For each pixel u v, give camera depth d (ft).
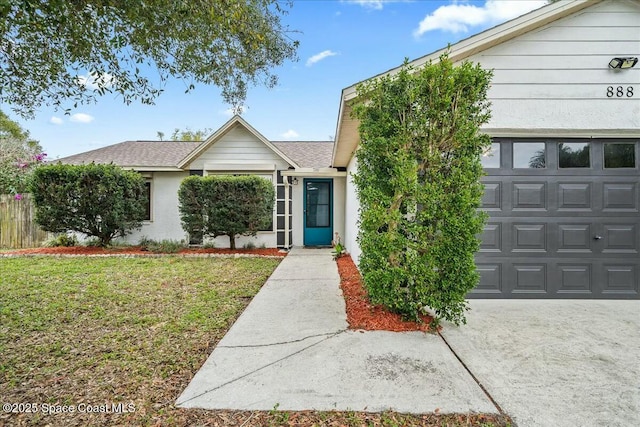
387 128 12.42
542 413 7.24
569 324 12.64
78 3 9.70
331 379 8.60
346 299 15.87
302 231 36.55
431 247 12.19
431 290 12.28
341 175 34.83
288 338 11.23
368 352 10.19
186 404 7.52
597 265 15.85
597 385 8.39
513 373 8.98
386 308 13.56
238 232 30.78
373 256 12.73
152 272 22.07
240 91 15.53
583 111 15.38
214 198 29.91
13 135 70.49
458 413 7.24
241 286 18.54
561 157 15.99
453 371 9.06
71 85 13.46
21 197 33.76
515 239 15.88
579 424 6.89
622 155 16.01
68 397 7.81
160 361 9.64
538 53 15.42
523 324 12.64
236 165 34.09
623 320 13.06
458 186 12.15
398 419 7.04
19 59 11.91
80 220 29.48
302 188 36.50
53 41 11.55
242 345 10.68
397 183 12.19
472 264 12.07
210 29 11.80
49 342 10.97
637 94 15.35
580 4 14.90
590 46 15.35
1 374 8.87
